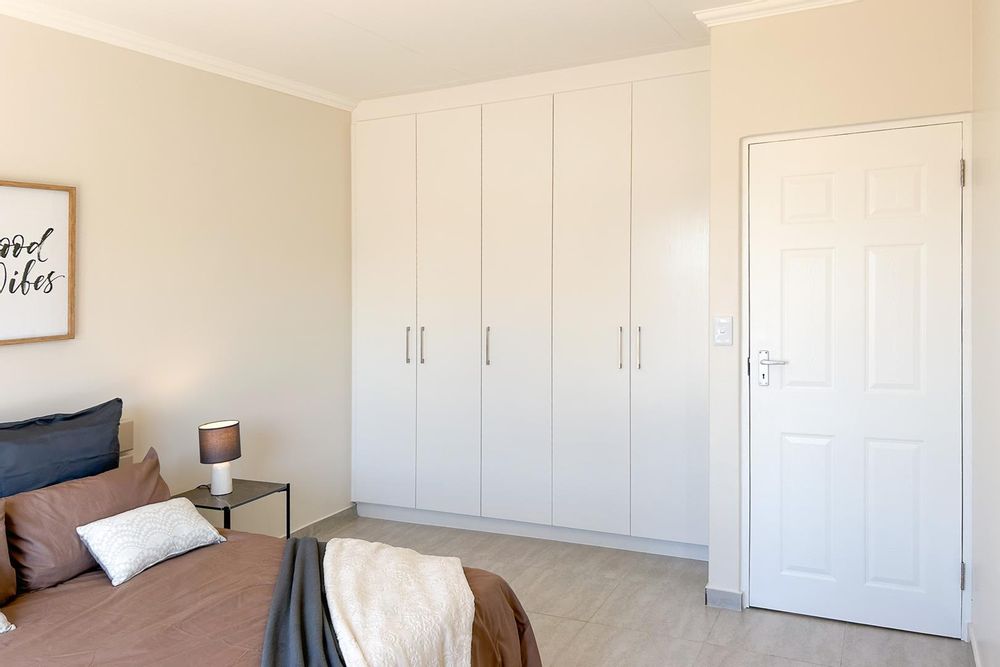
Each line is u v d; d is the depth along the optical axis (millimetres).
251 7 2994
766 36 3064
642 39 3477
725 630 3043
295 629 1914
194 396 3580
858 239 3010
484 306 4203
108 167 3176
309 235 4242
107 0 2879
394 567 2346
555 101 3975
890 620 3021
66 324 3010
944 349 2893
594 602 3332
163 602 2205
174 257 3469
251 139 3861
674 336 3750
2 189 2779
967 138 2828
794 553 3164
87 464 2729
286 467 4121
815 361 3094
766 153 3139
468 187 4219
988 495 2375
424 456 4410
